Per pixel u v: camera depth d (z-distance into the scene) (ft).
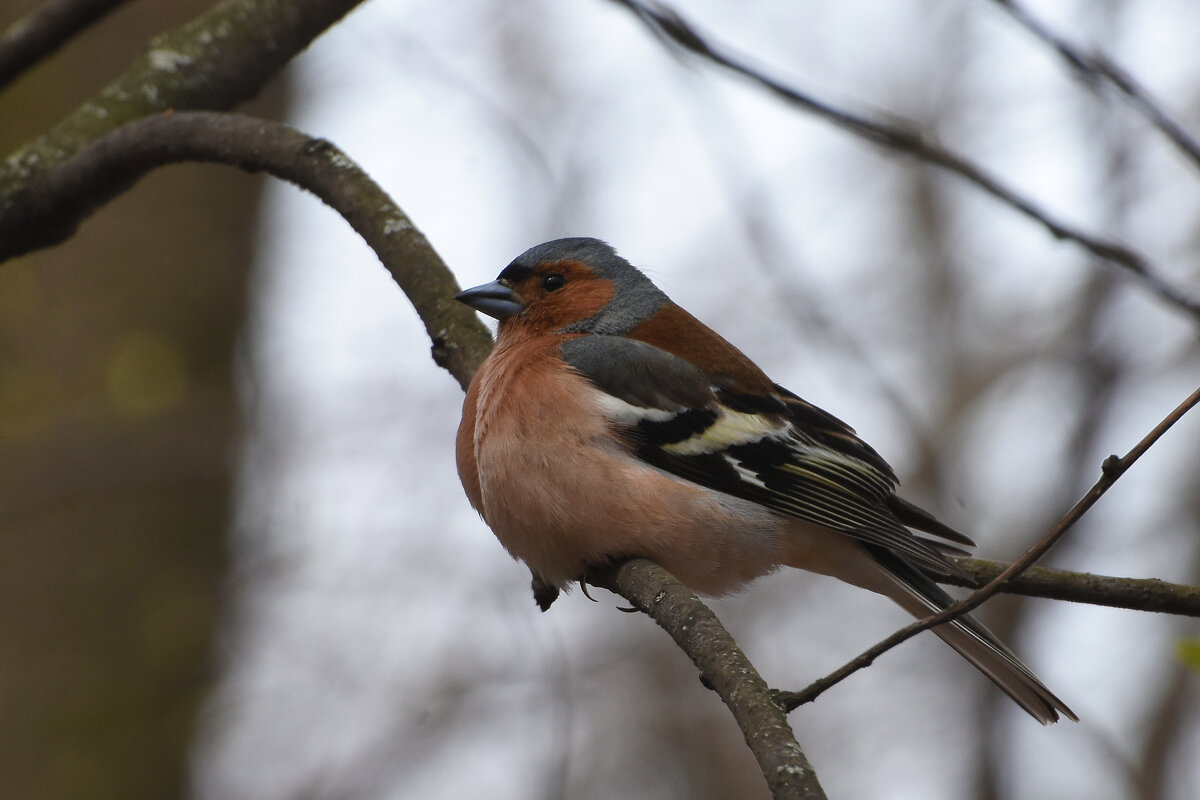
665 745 45.09
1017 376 51.19
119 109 26.16
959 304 54.19
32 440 38.78
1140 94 24.57
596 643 46.50
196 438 40.19
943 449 48.62
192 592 39.83
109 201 25.75
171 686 39.22
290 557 40.22
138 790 38.42
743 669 15.79
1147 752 43.19
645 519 21.97
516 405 22.61
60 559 39.42
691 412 24.14
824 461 24.53
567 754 37.83
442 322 23.31
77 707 38.47
